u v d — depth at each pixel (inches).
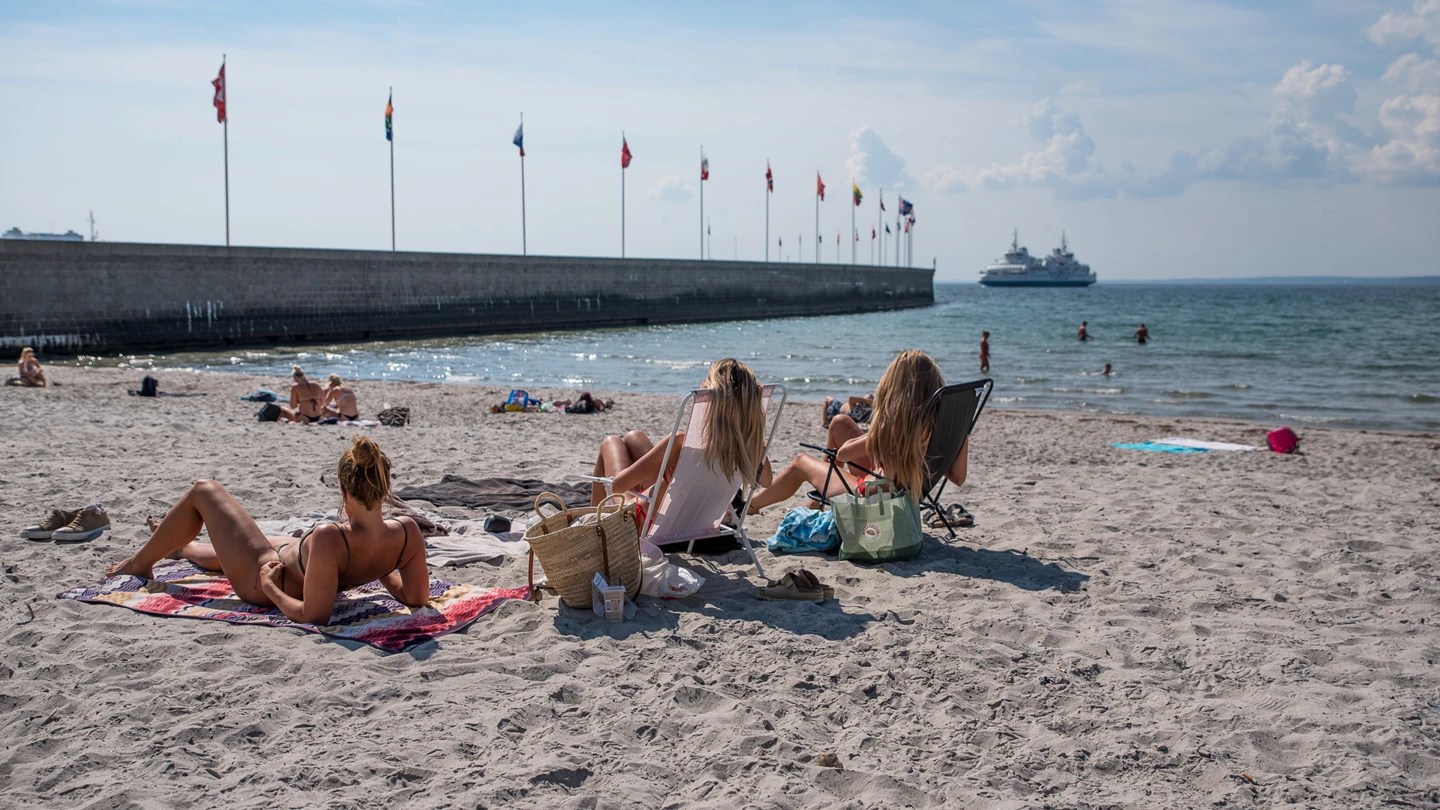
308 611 155.7
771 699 132.6
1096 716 129.2
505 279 2070.6
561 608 168.6
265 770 109.0
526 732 121.8
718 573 196.1
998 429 547.8
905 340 1635.1
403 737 118.6
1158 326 2014.0
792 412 632.4
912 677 141.3
